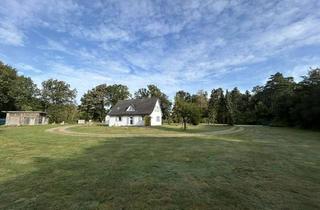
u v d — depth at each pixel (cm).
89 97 7156
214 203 497
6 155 1030
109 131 2609
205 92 7644
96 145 1380
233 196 539
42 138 1759
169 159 953
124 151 1158
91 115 7200
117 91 7394
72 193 550
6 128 2959
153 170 770
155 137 1920
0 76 5134
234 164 866
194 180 661
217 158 980
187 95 7869
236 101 7138
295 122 3541
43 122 5134
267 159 969
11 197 525
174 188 590
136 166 825
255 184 629
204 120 5428
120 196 533
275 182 648
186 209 467
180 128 3186
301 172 759
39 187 593
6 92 5503
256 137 1986
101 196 532
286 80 5878
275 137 1989
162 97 7112
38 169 777
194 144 1447
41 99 7162
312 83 3412
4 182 634
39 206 478
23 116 4675
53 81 7362
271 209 470
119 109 4738
